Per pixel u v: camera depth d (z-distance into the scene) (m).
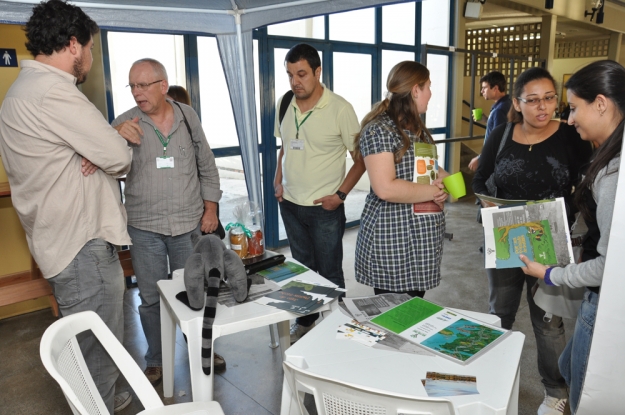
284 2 2.66
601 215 1.22
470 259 4.38
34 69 1.62
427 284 1.87
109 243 1.80
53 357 1.21
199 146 2.42
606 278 1.03
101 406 1.42
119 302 1.87
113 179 1.83
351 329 1.52
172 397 2.29
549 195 1.92
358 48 5.30
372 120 1.82
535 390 2.32
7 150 1.66
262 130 4.58
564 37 11.43
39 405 2.31
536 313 2.00
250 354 2.73
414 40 5.93
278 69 4.60
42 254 1.70
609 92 1.26
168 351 2.19
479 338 1.45
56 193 1.65
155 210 2.28
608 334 1.05
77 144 1.62
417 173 1.81
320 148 2.61
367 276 1.92
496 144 2.08
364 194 6.23
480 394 1.19
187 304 1.73
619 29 10.38
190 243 2.39
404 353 1.38
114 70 3.61
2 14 2.24
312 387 1.20
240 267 1.73
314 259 2.87
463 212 6.21
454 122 6.70
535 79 1.80
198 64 4.06
